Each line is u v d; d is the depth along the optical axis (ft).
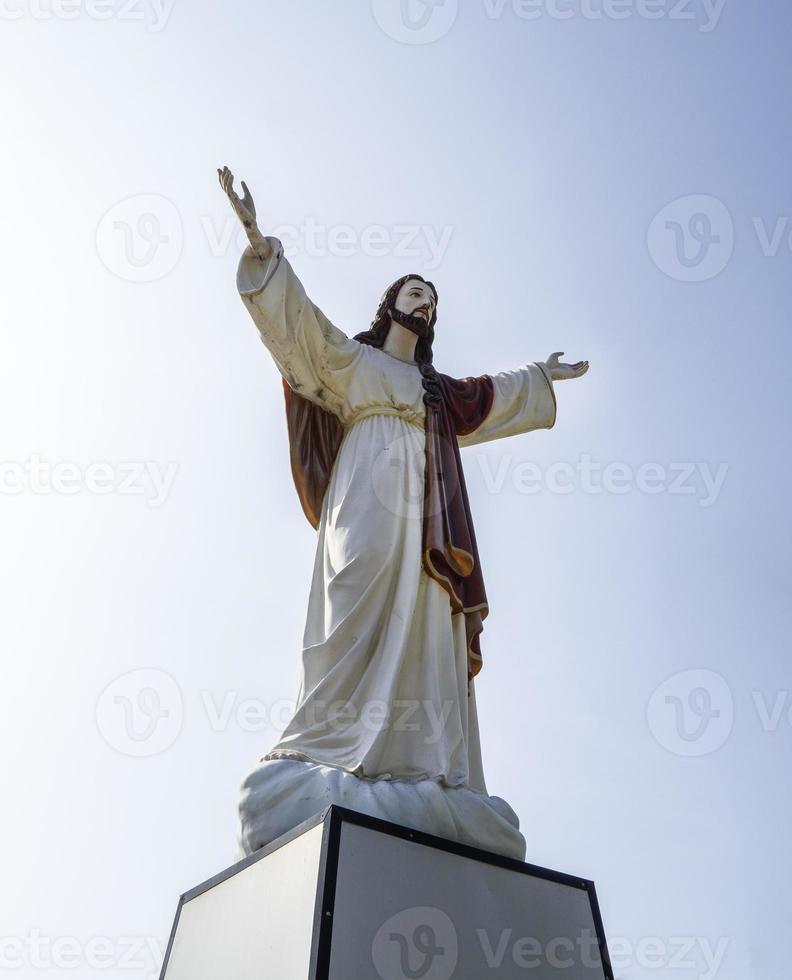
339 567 37.88
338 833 28.78
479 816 32.91
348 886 28.02
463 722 36.91
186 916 34.06
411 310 46.75
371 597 37.22
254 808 31.94
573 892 33.55
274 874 29.91
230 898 31.65
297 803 31.48
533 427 48.01
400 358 46.16
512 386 47.34
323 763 32.89
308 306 40.73
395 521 39.11
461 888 30.48
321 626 37.91
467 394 45.65
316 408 43.83
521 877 32.37
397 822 31.04
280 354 40.83
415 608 37.86
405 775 33.37
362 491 39.73
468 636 39.52
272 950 28.14
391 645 36.24
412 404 43.04
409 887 29.22
